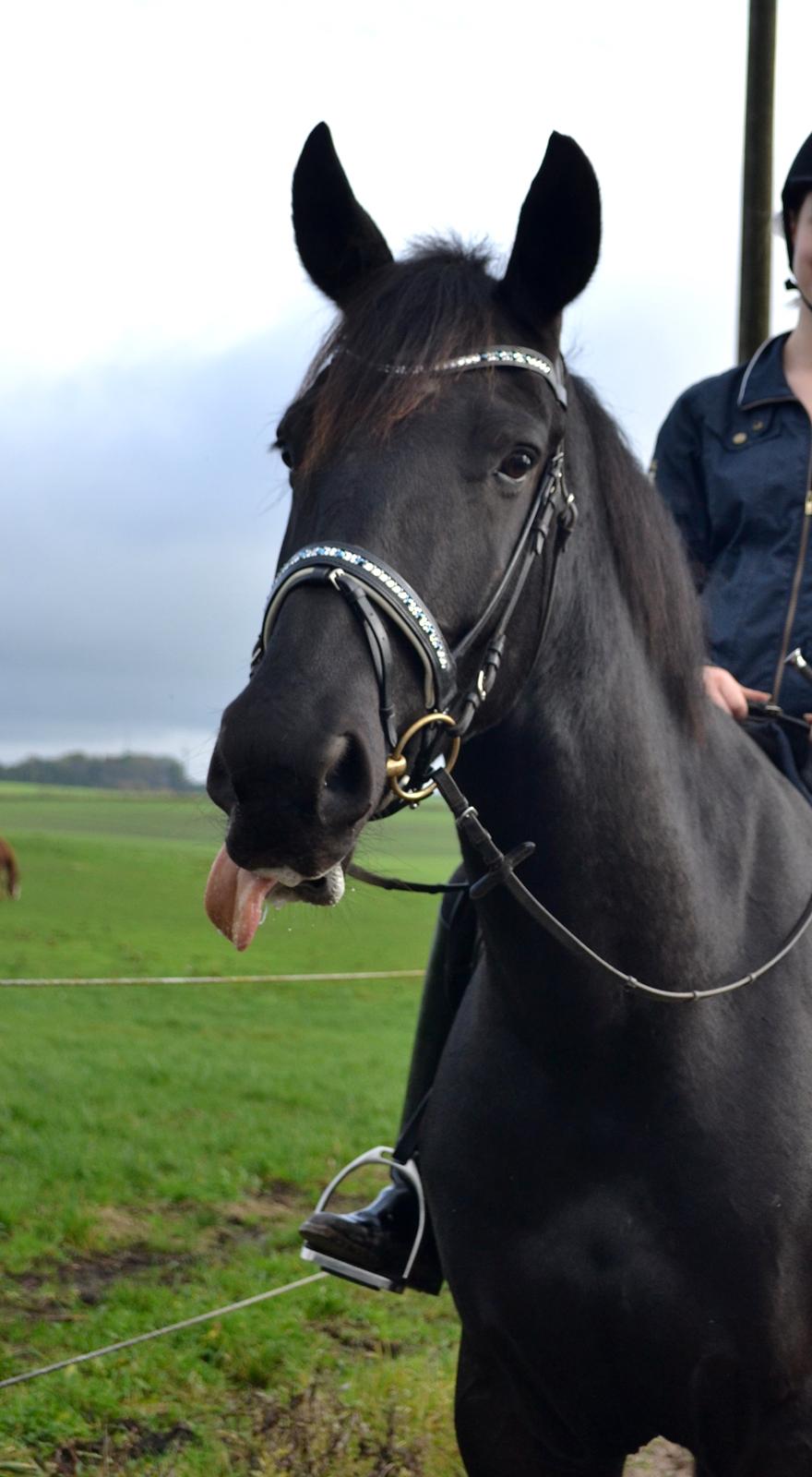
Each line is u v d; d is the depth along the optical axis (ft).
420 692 6.02
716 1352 6.83
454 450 6.20
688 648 7.38
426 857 76.95
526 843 6.62
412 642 5.94
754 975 7.24
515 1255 7.13
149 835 171.63
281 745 5.45
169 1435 12.83
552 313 6.62
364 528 6.00
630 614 7.18
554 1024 6.98
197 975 59.88
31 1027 41.11
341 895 5.77
